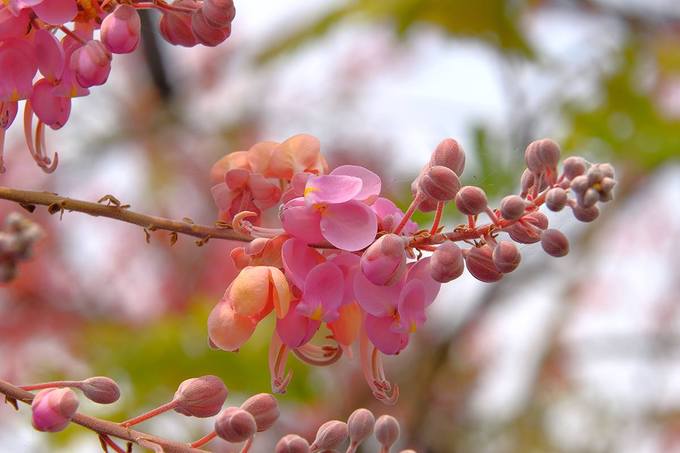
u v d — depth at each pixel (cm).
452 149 61
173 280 155
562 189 59
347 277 61
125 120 155
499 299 142
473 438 151
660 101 154
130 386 105
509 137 116
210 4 61
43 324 147
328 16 129
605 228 143
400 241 59
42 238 57
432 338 145
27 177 154
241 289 60
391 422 61
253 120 168
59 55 61
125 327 130
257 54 132
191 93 165
